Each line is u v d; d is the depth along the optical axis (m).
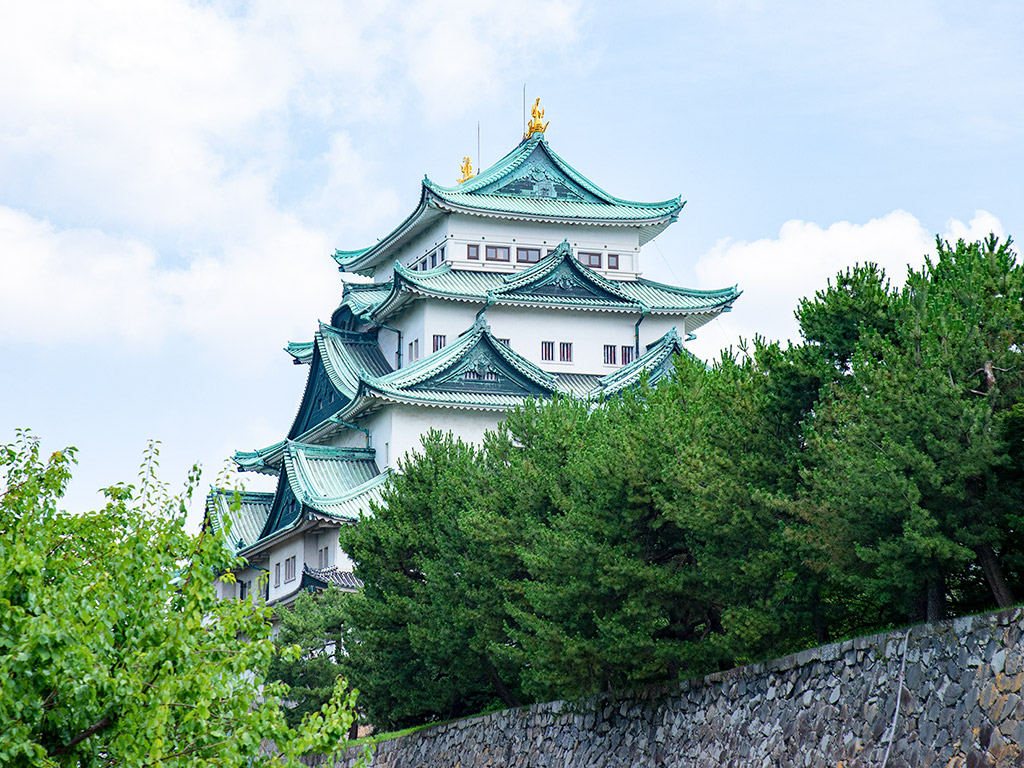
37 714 19.20
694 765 37.09
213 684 21.03
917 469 29.17
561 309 87.75
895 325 32.91
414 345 86.81
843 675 32.12
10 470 22.84
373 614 51.66
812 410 35.38
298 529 77.94
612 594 39.31
